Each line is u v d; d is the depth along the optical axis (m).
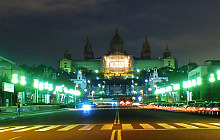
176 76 159.00
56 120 37.41
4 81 63.91
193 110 48.91
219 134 19.88
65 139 18.75
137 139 18.00
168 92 138.25
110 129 24.52
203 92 88.38
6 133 22.89
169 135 19.75
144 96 195.38
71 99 160.12
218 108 38.72
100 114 51.94
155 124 28.58
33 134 21.81
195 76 96.31
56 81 123.62
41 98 96.69
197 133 20.59
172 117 39.72
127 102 147.62
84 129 24.95
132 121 33.22
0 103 62.25
